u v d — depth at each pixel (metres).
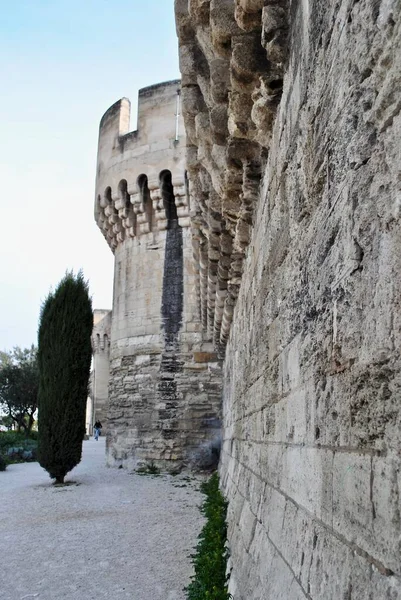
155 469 19.12
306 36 3.15
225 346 15.73
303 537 2.95
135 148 21.08
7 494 15.65
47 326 18.11
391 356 1.80
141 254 21.09
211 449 18.83
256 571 4.39
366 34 2.09
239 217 6.70
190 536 9.73
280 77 4.05
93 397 50.78
